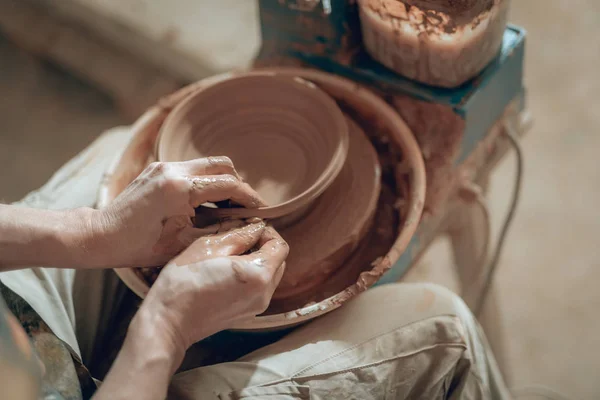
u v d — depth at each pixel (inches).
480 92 41.7
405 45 40.0
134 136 43.7
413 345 34.5
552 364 62.7
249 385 32.4
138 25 80.6
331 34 44.0
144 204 33.0
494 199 73.2
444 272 69.4
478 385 36.3
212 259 30.9
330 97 42.0
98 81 90.9
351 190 39.7
